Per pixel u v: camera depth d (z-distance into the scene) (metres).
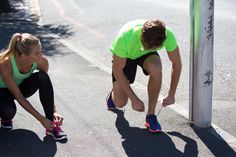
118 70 4.00
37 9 12.97
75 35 9.30
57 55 7.55
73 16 11.56
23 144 4.04
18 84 4.16
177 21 9.86
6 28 10.28
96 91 5.43
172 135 4.19
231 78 6.03
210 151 3.91
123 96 4.32
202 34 4.02
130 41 3.88
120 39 3.91
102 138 4.15
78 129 4.34
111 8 12.15
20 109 4.79
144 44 3.74
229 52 7.29
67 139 4.13
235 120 4.54
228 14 10.12
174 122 4.45
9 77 3.93
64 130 4.32
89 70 6.49
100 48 8.05
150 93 4.17
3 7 12.30
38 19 11.49
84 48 8.10
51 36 9.31
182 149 3.94
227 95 5.38
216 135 4.18
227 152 3.89
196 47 4.07
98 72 6.36
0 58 3.91
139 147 3.98
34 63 4.00
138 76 6.05
